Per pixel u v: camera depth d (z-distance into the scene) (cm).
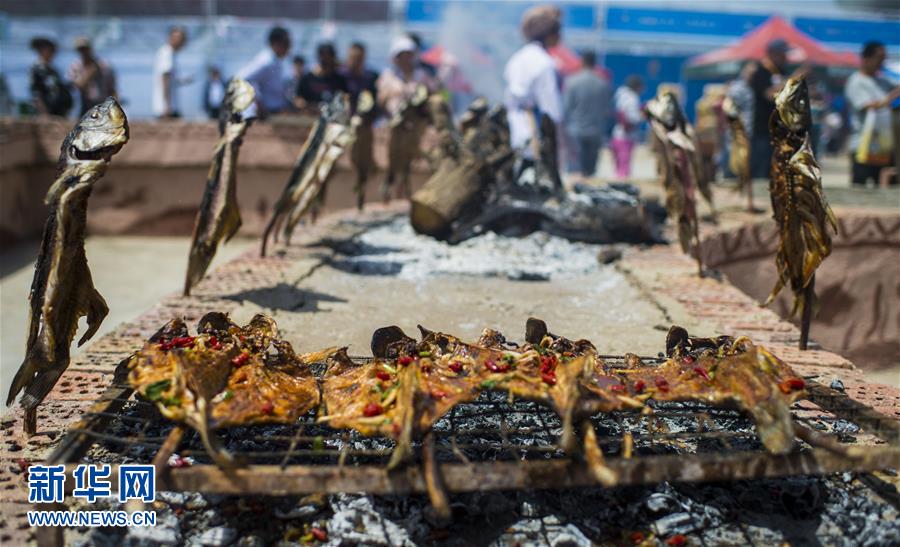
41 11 2075
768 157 1255
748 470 304
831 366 470
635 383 341
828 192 1129
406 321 578
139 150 1215
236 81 602
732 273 864
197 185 1234
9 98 1563
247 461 299
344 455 308
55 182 362
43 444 361
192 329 523
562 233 869
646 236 863
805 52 2278
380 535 310
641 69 2967
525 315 603
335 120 746
